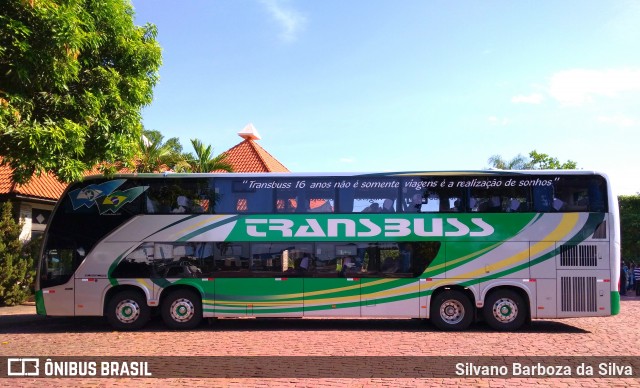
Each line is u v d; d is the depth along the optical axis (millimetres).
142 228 13242
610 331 13031
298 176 13367
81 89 10758
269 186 13367
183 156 22375
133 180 13445
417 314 12961
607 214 12961
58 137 9422
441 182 13219
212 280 13109
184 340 11492
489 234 12984
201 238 13195
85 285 13078
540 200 13055
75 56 9633
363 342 11148
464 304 13023
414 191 13211
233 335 12258
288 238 13156
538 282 12828
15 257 17859
